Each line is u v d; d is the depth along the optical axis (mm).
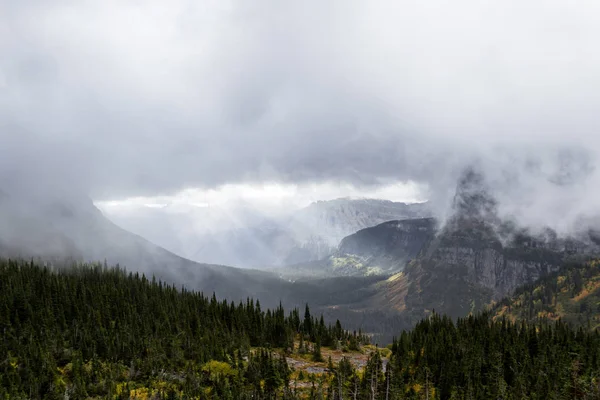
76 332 167125
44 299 186500
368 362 151625
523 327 197000
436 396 135250
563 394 126750
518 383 131000
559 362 142375
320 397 130500
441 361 152750
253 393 136125
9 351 146750
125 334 169250
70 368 146750
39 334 162625
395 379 133250
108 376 144625
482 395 129625
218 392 137625
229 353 171625
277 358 173000
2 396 125812
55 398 131875
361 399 130125
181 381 147750
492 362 143375
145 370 151125
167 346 167750
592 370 137375
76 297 198625
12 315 171500
